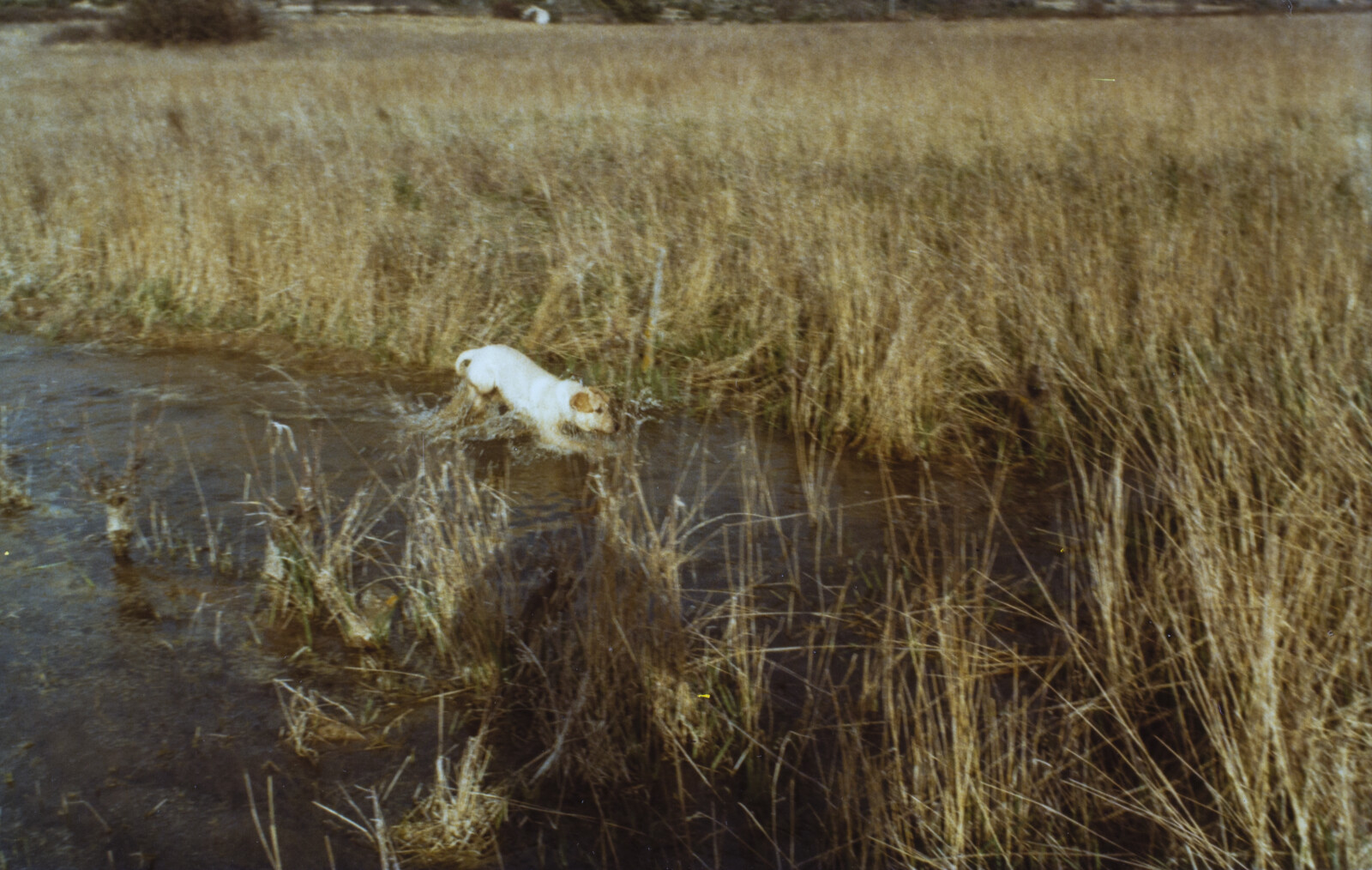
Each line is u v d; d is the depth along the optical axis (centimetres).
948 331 607
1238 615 324
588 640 343
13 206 875
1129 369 577
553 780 319
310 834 294
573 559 407
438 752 329
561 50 2309
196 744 326
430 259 777
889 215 747
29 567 418
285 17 3334
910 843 292
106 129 1111
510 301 713
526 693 357
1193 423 502
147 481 496
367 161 960
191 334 720
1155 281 632
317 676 362
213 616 393
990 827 290
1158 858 290
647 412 605
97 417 577
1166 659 342
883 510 492
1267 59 1579
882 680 357
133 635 378
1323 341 556
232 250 783
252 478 505
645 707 340
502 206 887
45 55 2327
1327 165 926
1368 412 496
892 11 3725
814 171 909
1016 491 512
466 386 589
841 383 602
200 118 1219
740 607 369
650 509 485
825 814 307
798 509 491
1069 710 330
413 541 436
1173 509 468
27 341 707
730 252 735
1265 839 276
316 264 733
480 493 494
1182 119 1155
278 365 670
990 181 872
